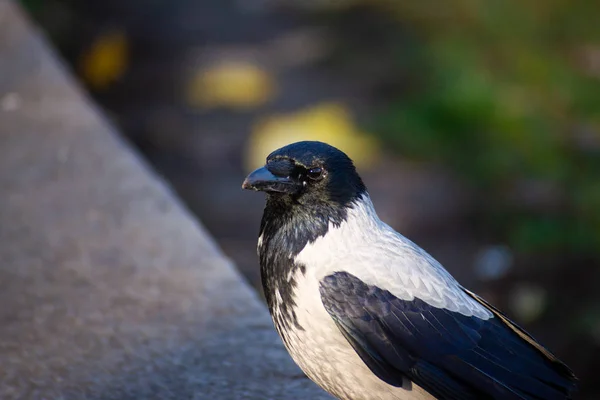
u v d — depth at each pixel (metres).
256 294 7.62
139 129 17.66
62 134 10.88
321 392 6.44
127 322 7.22
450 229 14.05
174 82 19.78
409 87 18.73
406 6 20.67
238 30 22.92
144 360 6.79
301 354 5.88
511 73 15.41
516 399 5.67
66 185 9.62
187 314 7.32
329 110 17.73
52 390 6.46
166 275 7.88
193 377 6.60
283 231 5.93
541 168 14.04
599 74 15.60
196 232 8.59
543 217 13.52
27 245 8.44
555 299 12.55
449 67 15.48
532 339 5.87
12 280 7.85
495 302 12.55
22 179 9.79
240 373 6.64
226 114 18.27
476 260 13.33
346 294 5.65
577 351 11.76
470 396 5.70
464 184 15.07
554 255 13.22
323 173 5.88
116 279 7.82
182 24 23.22
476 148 14.57
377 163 15.97
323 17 23.30
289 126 16.73
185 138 17.33
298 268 5.81
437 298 5.75
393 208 14.56
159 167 16.25
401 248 5.91
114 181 9.70
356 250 5.82
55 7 21.75
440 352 5.65
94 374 6.64
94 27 22.30
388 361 5.62
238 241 14.00
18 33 14.30
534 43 15.81
